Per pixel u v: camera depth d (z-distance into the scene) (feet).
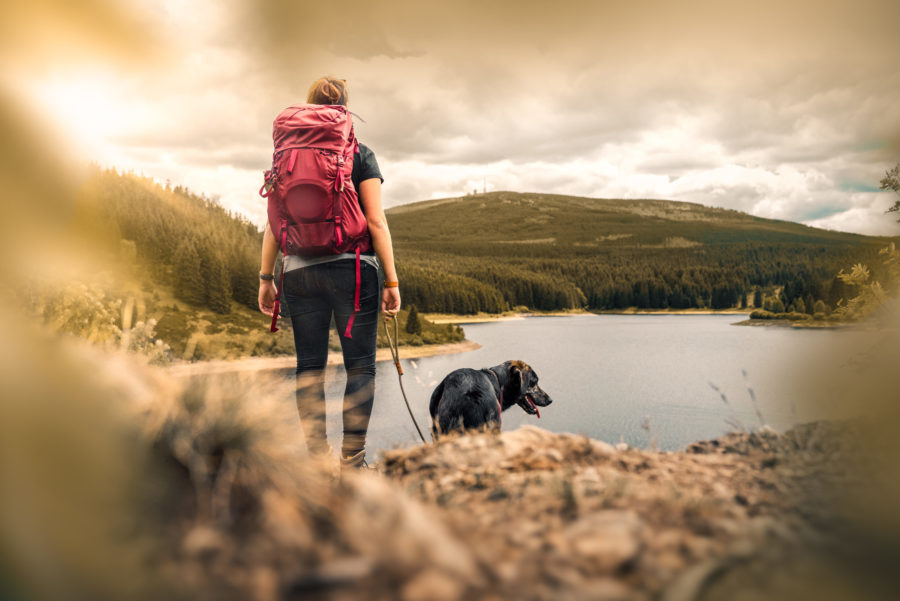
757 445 6.88
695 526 4.24
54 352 3.22
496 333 473.67
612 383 263.70
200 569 3.39
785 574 3.35
